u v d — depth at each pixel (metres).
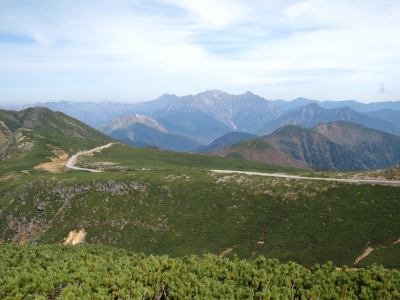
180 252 78.69
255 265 37.28
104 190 104.75
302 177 107.56
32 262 37.59
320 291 30.56
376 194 82.75
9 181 119.44
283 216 84.00
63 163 160.38
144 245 83.69
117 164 154.88
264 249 74.31
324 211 81.62
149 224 90.50
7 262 36.28
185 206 95.69
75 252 46.47
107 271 34.09
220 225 85.94
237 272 34.88
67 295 26.31
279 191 94.38
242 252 74.94
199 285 30.50
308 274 34.12
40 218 97.69
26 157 162.50
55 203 102.31
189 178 111.44
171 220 90.88
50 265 36.12
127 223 92.12
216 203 95.00
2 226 97.94
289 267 36.12
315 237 73.56
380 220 73.25
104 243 86.56
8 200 104.56
